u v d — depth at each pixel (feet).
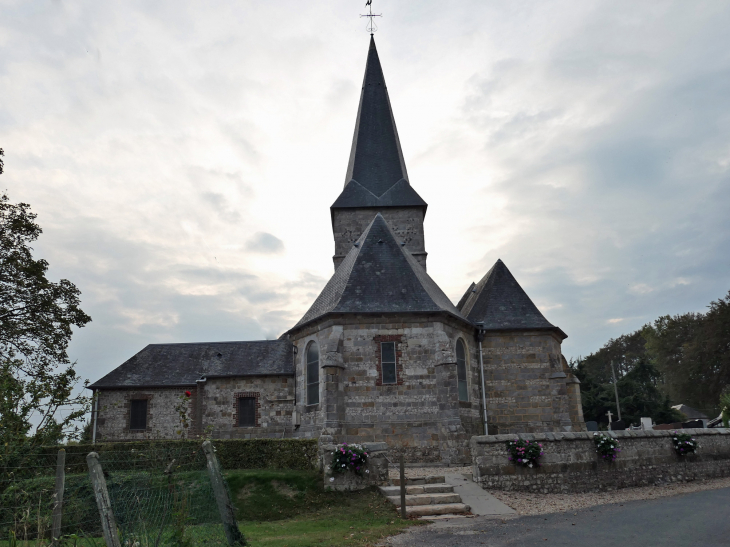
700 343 180.24
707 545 34.83
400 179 128.88
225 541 35.76
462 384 79.87
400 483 52.70
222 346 97.09
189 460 43.75
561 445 58.13
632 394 190.39
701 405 189.88
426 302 75.46
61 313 91.40
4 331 85.87
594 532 39.17
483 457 56.29
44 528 33.50
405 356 73.05
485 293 93.61
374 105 137.18
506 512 47.65
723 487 59.47
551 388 84.17
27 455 37.96
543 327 85.87
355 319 73.92
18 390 38.52
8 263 85.66
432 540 38.70
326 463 53.93
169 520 33.58
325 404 69.97
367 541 38.93
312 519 47.91
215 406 88.89
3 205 87.81
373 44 145.07
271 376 89.20
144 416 89.97
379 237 84.07
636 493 56.90
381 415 70.95
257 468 59.57
